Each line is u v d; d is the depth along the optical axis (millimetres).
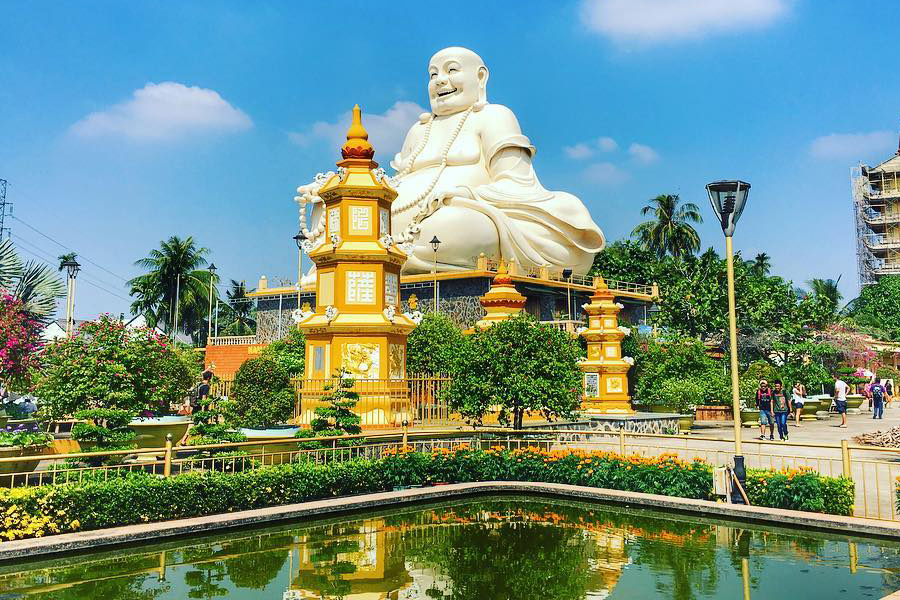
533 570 10414
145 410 18781
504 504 15234
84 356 16312
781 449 21922
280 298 49312
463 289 41156
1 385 22094
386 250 19969
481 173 45062
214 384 24406
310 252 20469
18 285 25812
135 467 15484
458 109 46875
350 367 19156
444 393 20625
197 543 11969
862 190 87000
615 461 15727
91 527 11938
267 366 20984
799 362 40406
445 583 9883
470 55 46688
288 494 14164
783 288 42562
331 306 19578
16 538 11227
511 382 19531
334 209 20484
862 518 12195
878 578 9727
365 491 15523
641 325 49688
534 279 41750
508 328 20250
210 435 16047
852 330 51406
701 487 14250
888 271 83875
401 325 20016
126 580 10023
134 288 66500
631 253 64250
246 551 11539
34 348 20469
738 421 13922
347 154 20391
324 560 11016
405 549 11641
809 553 11062
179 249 66188
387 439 17953
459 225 41875
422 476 16328
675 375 31609
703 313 41719
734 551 11211
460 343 24094
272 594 9430
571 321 40219
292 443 17000
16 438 13945
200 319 68688
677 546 11578
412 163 46312
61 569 10500
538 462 16625
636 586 9570
